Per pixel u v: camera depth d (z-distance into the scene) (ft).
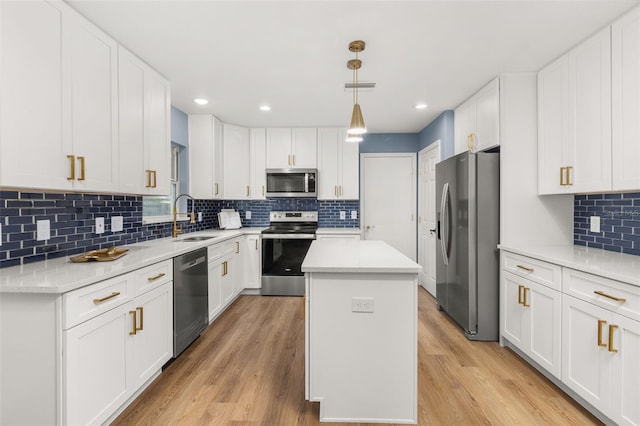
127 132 7.13
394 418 5.65
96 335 5.08
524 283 7.65
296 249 13.38
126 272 5.77
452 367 7.57
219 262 10.66
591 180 6.81
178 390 6.61
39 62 4.98
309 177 14.12
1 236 5.41
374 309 5.63
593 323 5.57
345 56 7.66
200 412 5.91
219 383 6.88
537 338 7.15
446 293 10.65
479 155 8.95
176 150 12.26
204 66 8.14
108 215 7.98
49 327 4.47
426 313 11.36
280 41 6.95
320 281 5.67
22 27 4.70
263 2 5.61
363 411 5.68
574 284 6.03
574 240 8.68
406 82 9.30
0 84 4.42
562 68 7.63
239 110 11.97
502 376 7.16
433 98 10.71
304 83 9.32
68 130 5.52
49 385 4.50
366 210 15.81
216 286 10.39
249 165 14.58
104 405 5.25
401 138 15.65
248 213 15.58
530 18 6.12
